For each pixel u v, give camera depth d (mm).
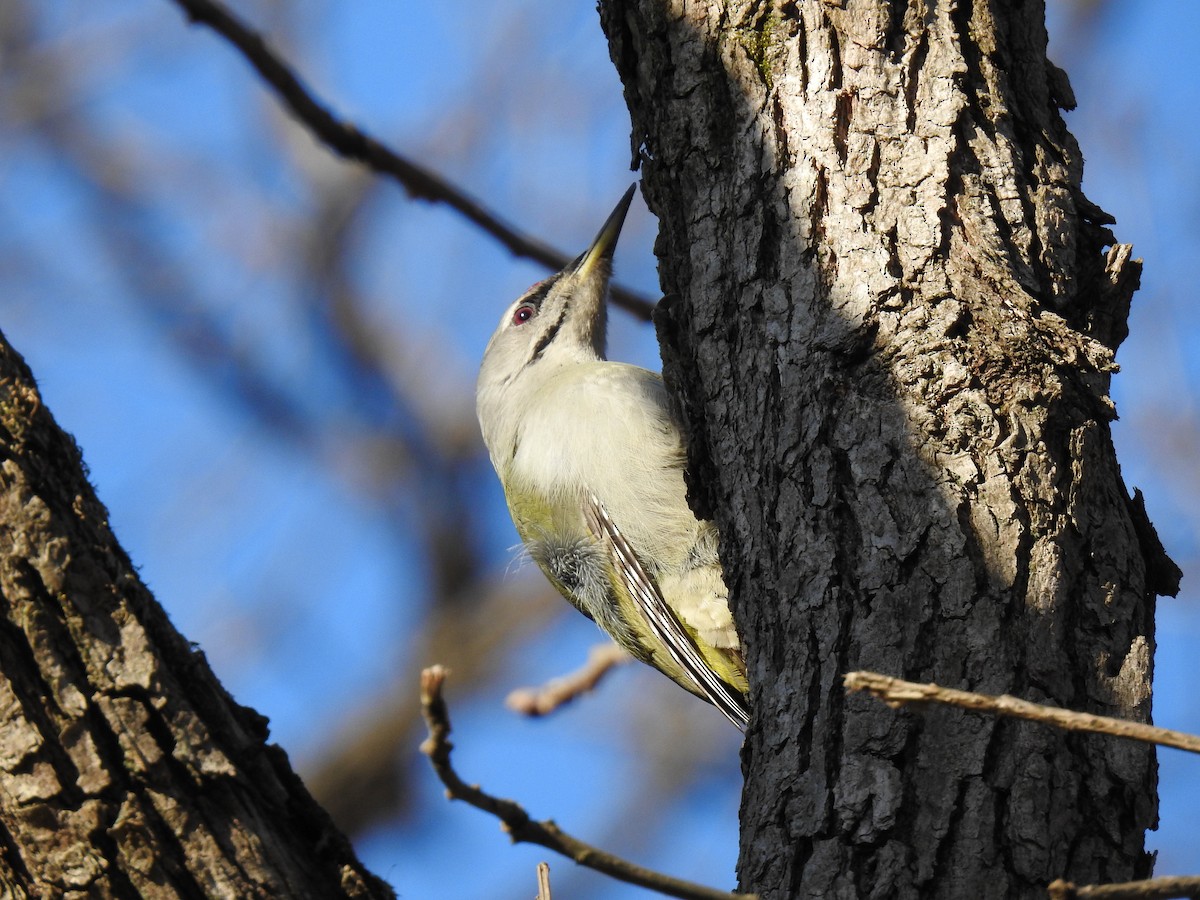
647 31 8117
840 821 6094
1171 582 6781
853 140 7398
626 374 11906
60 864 5777
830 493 6801
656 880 5203
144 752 5852
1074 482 6531
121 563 6066
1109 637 6309
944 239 7051
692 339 7727
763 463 7148
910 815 6012
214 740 6047
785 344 7223
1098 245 7344
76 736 5797
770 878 6184
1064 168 7422
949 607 6340
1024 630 6230
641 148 8258
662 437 11398
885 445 6727
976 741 6035
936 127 7324
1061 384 6652
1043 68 7746
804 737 6438
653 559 11352
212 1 9344
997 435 6574
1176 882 4672
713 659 11492
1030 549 6375
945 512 6488
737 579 7207
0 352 6086
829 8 7676
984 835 5859
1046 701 6086
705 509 8227
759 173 7574
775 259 7441
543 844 5094
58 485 5988
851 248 7199
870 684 5000
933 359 6766
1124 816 5980
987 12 7609
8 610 5816
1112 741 6086
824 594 6648
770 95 7656
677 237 7910
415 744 16938
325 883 6148
